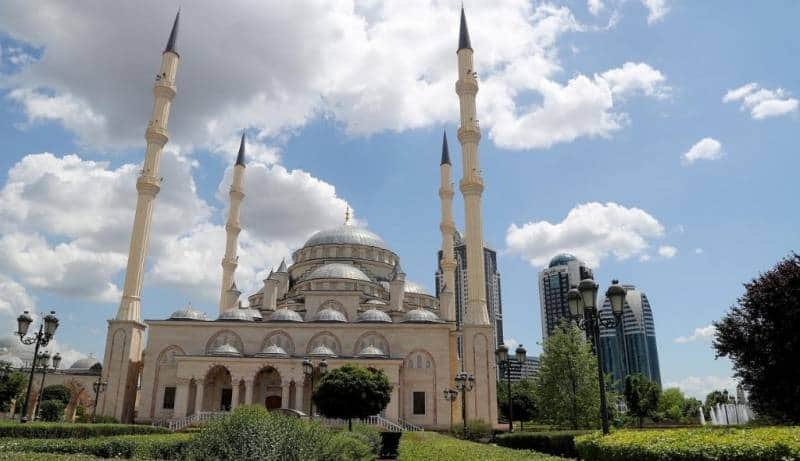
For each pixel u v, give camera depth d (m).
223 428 15.19
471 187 77.19
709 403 132.75
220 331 74.56
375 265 99.06
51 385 86.06
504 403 104.75
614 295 24.95
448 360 73.88
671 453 15.39
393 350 74.25
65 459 16.05
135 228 75.31
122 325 71.56
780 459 13.09
